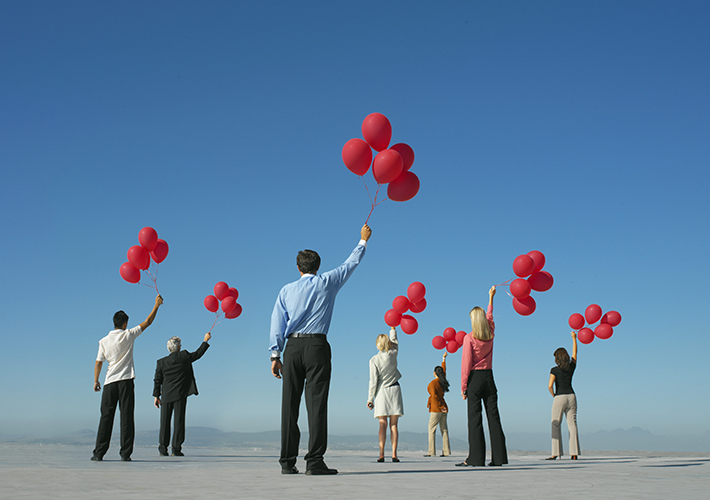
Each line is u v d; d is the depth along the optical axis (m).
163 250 8.09
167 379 8.08
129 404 6.61
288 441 4.15
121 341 6.65
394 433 7.44
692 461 6.98
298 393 4.20
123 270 7.74
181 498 2.54
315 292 4.16
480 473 4.42
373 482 3.50
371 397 7.44
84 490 2.91
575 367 7.97
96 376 6.67
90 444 11.55
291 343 4.15
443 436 10.21
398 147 5.40
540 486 3.25
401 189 5.42
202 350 8.27
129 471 4.47
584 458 8.35
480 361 5.89
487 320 6.04
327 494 2.77
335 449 16.02
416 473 4.42
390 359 7.56
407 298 8.57
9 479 3.55
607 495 2.74
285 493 2.80
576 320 9.18
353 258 4.45
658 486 3.25
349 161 5.23
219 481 3.53
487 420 5.85
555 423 7.83
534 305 6.91
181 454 7.96
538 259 6.87
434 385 10.30
